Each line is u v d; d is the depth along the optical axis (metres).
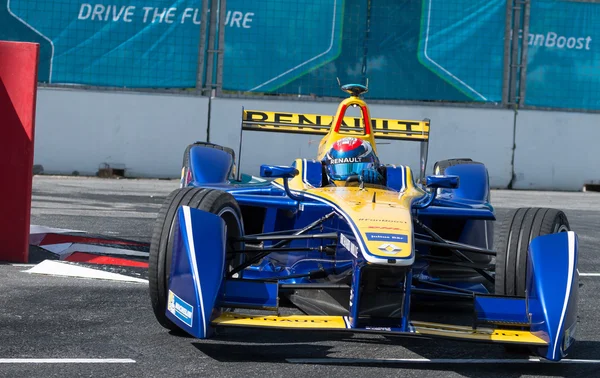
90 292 23.61
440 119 62.25
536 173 63.56
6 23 57.78
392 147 61.56
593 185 64.00
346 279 20.41
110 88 59.25
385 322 17.31
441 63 62.53
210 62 60.53
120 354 17.73
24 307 21.50
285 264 23.66
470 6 62.50
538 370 17.91
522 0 63.34
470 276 25.38
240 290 17.98
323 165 24.19
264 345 18.98
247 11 60.59
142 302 22.75
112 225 36.34
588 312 23.95
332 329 16.75
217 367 17.03
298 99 61.25
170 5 59.66
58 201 43.97
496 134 62.91
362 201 20.33
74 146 58.06
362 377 16.73
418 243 19.95
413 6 61.81
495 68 63.25
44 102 57.66
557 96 64.19
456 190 27.86
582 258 33.75
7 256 27.61
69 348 18.03
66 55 58.50
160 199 47.38
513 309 17.78
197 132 59.56
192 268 17.19
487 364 18.22
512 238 19.48
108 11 58.88
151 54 59.66
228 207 19.56
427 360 18.25
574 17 63.81
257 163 59.97
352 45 61.47
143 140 58.88
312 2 60.88
